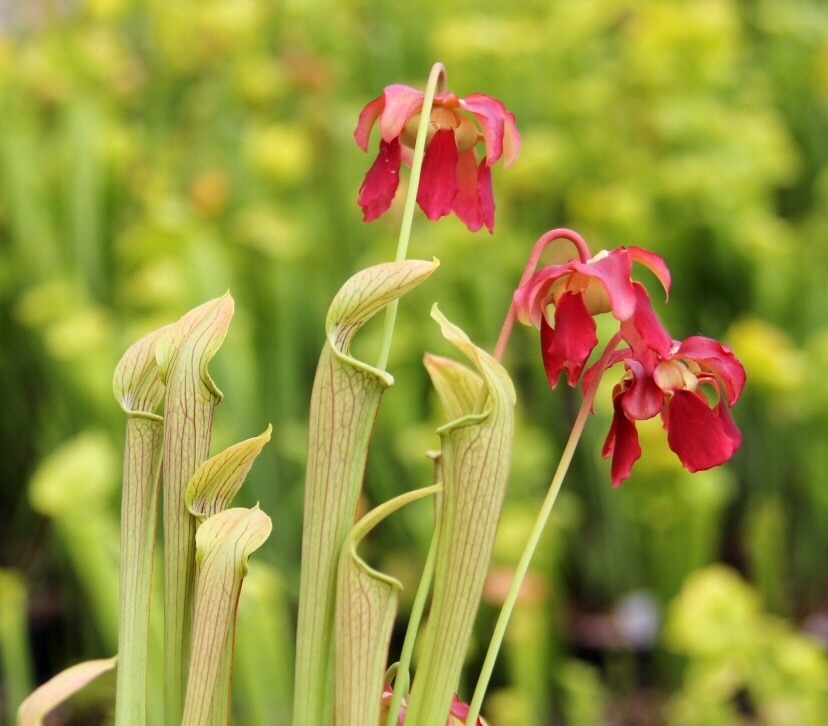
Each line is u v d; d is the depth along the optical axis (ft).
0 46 6.42
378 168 2.10
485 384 1.99
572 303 1.99
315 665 2.01
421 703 2.02
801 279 5.62
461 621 2.00
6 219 5.80
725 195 5.52
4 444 5.85
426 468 4.55
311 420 1.99
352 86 7.00
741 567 5.61
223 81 6.50
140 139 6.32
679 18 6.01
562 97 6.16
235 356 4.58
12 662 3.93
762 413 5.41
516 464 4.53
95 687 4.90
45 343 4.95
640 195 5.63
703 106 5.88
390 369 4.90
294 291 5.21
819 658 3.68
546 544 4.39
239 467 2.01
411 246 5.22
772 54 7.45
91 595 3.83
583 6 6.61
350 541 1.98
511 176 5.70
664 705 4.85
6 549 5.61
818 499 5.28
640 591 5.05
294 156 5.65
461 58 6.20
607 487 5.01
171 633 2.03
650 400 2.01
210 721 2.01
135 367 2.04
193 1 6.75
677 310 5.73
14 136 5.68
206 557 1.97
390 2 7.23
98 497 3.67
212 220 5.54
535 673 4.03
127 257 5.00
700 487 4.52
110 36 6.63
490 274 5.12
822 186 6.50
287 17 7.15
